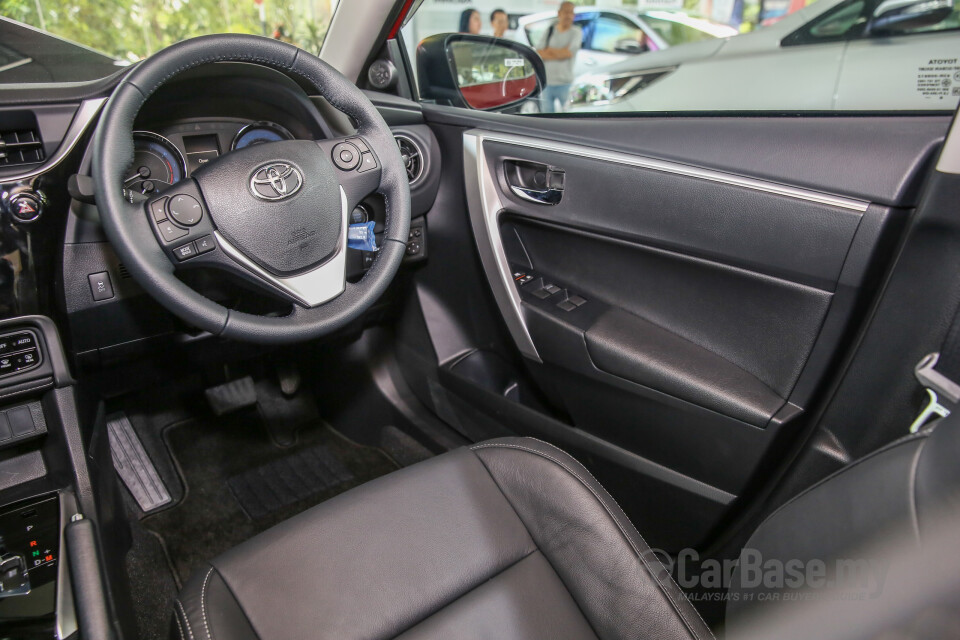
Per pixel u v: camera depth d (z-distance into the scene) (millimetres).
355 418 1727
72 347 1137
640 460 1173
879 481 552
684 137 1026
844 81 1284
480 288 1418
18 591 863
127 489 1505
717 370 1038
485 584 821
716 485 1073
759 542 695
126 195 1041
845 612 527
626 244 1120
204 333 1270
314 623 759
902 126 849
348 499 886
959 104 731
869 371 869
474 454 958
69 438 1046
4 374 1018
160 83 896
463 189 1357
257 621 761
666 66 1818
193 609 752
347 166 1016
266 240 941
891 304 824
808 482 961
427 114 1383
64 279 1079
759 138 954
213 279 1124
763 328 993
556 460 903
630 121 1109
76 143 982
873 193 835
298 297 986
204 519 1476
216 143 1185
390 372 1689
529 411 1345
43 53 1132
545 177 1207
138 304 1165
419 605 786
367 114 1047
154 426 1660
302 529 846
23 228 969
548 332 1229
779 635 593
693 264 1044
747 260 964
